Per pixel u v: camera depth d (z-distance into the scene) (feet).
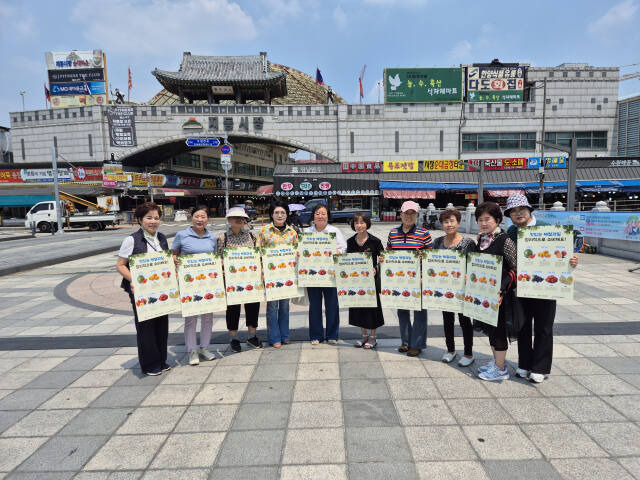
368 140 112.78
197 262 12.24
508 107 110.42
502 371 11.07
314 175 105.60
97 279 28.91
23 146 120.47
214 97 126.72
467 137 111.75
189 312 12.12
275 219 14.06
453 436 8.36
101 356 13.58
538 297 10.25
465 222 63.41
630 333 14.74
